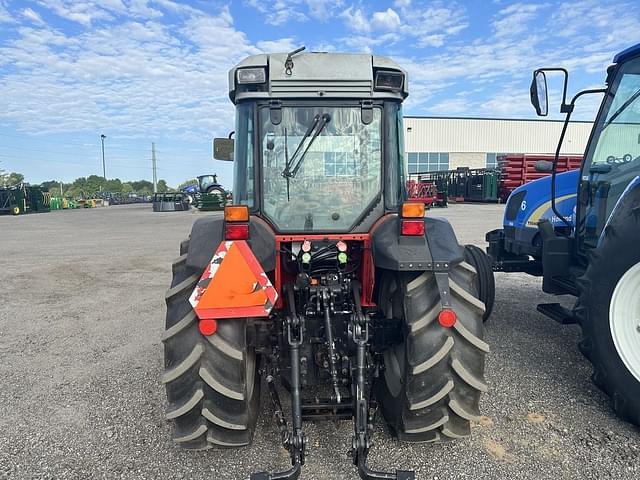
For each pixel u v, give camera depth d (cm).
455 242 262
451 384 242
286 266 302
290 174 295
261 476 214
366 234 297
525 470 250
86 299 635
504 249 542
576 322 357
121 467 259
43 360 416
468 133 3784
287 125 292
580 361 390
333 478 246
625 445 271
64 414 319
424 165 3784
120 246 1137
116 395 346
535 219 476
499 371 371
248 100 291
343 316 279
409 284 254
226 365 239
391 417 271
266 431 288
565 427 291
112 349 442
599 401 323
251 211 296
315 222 298
